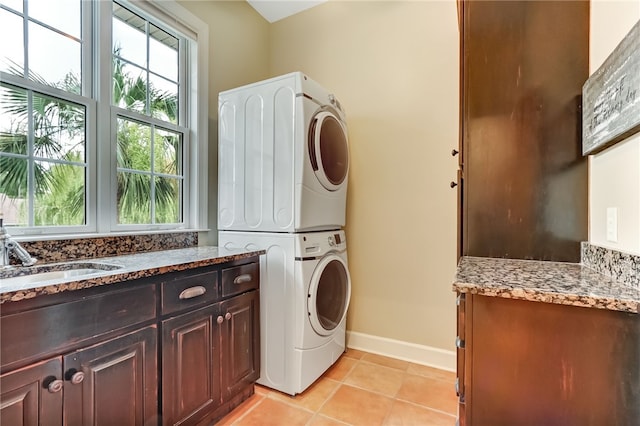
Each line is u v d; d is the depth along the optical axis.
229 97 2.07
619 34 1.07
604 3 1.17
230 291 1.62
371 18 2.43
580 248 1.27
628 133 0.92
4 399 0.84
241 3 2.59
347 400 1.77
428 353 2.21
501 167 1.39
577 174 1.29
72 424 0.98
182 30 2.10
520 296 0.85
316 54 2.67
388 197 2.36
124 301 1.13
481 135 1.43
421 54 2.25
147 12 1.89
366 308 2.44
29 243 1.34
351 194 2.49
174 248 1.98
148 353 1.21
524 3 1.38
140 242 1.78
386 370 2.12
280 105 1.86
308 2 2.62
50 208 1.50
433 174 2.21
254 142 1.96
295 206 1.80
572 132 1.30
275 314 1.86
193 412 1.39
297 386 1.78
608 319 0.80
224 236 2.07
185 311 1.37
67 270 1.40
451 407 1.70
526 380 0.87
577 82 1.30
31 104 1.45
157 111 2.01
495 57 1.41
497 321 0.90
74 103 1.60
